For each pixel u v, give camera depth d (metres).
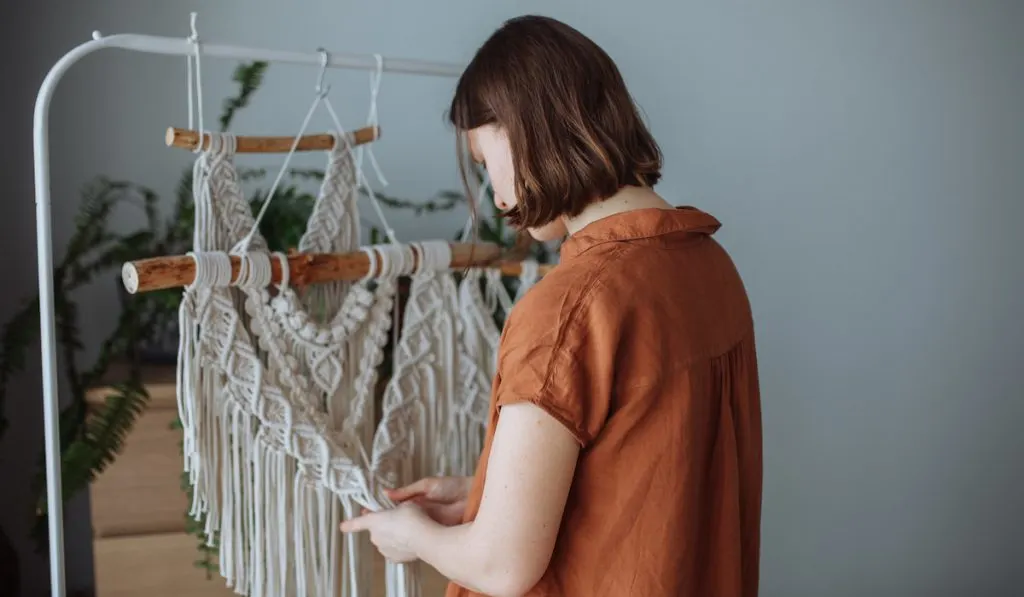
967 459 2.17
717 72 1.93
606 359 0.75
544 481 0.75
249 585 1.09
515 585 0.78
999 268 2.11
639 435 0.78
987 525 2.21
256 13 1.75
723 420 0.86
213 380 1.04
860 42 1.97
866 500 2.15
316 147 1.12
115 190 1.72
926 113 2.02
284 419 1.07
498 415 0.82
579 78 0.80
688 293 0.81
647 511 0.78
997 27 2.01
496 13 1.85
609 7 1.88
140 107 1.72
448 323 1.21
